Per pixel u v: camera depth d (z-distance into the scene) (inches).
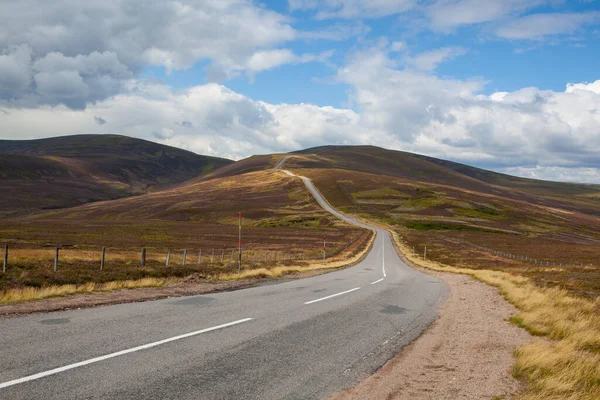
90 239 2783.0
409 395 233.5
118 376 233.8
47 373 230.7
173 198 7298.2
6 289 580.1
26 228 3700.8
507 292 707.4
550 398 229.3
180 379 235.8
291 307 493.4
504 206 6815.9
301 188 7465.6
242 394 220.5
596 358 318.3
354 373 265.4
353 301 569.3
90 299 474.9
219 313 430.0
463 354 323.3
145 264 978.7
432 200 6712.6
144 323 364.2
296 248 2554.1
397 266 1531.7
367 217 5467.5
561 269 1525.6
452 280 1021.2
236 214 5684.1
